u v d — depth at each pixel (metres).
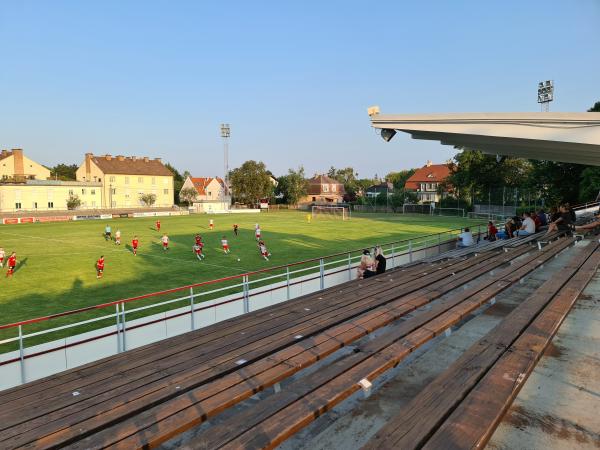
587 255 8.43
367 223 47.38
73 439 2.91
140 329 8.60
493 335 3.81
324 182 107.12
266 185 88.38
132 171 82.81
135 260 22.11
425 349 4.94
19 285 16.34
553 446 2.77
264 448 2.41
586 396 3.42
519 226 18.05
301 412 2.78
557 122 7.93
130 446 2.56
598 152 9.94
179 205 101.88
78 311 7.17
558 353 4.31
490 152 13.41
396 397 3.90
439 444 2.20
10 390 4.31
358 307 6.38
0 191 63.75
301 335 5.05
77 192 73.19
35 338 10.16
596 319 5.35
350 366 3.49
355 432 3.38
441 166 98.75
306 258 22.44
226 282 16.61
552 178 45.44
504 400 2.62
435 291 6.80
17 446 2.79
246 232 36.56
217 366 4.09
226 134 77.94
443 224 45.41
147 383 4.06
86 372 4.92
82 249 26.33
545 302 4.85
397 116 9.44
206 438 2.53
